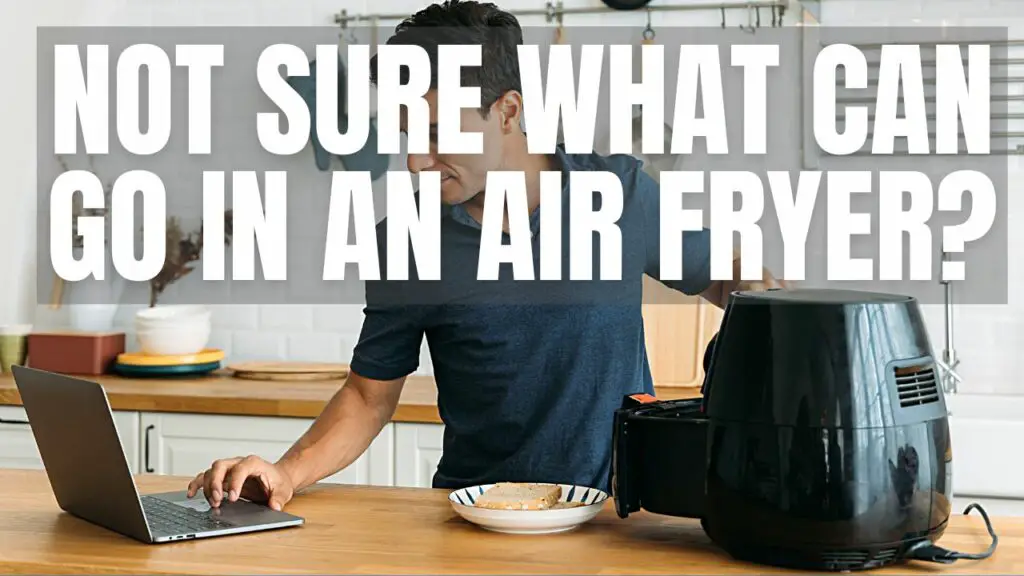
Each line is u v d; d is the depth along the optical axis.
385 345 2.13
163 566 1.47
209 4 4.22
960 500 3.07
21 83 4.24
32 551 1.55
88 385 1.54
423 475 3.36
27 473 2.16
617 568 1.44
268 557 1.50
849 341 1.40
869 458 1.39
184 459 3.54
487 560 1.48
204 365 3.98
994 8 3.58
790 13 3.71
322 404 3.40
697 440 1.51
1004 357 3.62
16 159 4.24
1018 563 1.46
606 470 2.12
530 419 2.13
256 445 3.47
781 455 1.41
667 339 3.66
